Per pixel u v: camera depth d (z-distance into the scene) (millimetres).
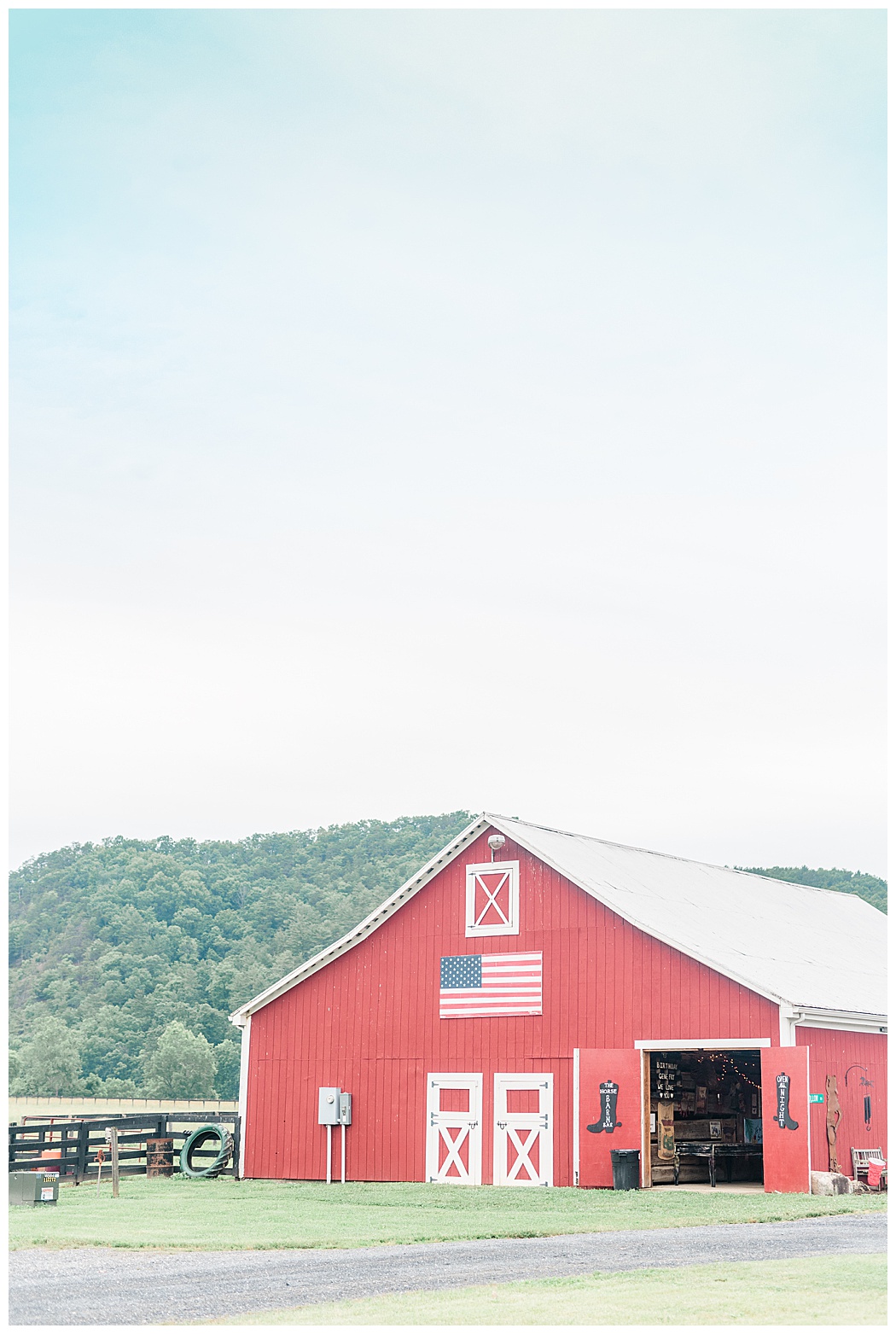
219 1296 13930
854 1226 19375
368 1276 15188
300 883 196500
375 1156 29750
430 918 30469
